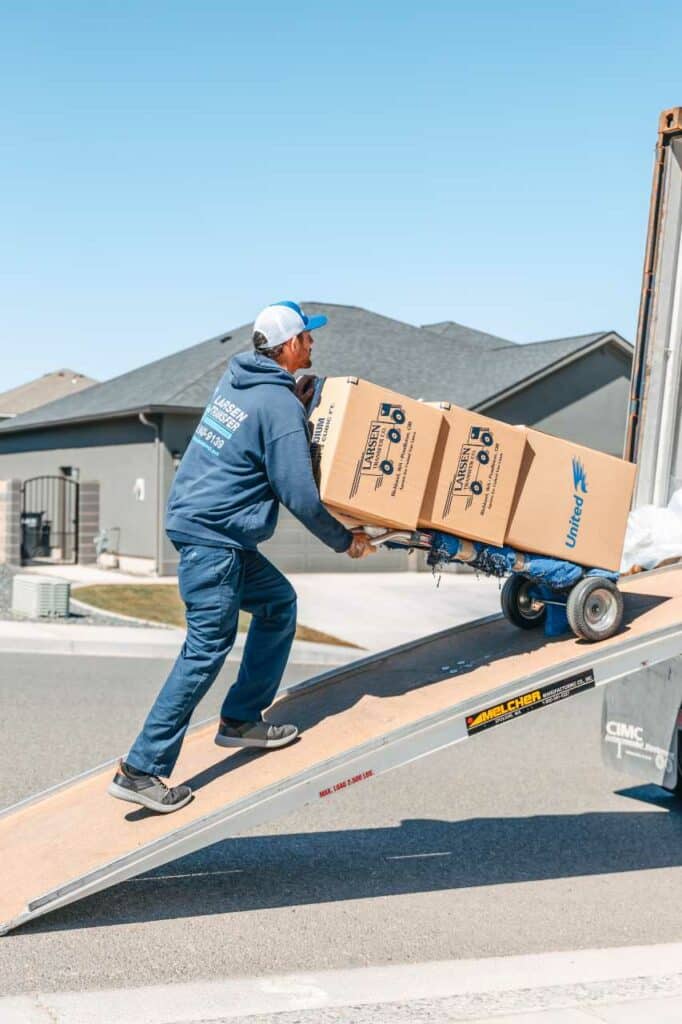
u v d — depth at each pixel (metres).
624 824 6.89
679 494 6.79
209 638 5.00
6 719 9.27
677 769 6.89
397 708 5.38
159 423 23.64
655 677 7.00
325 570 25.39
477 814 7.00
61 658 13.17
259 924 4.93
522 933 4.97
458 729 5.09
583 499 5.61
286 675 13.01
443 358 29.80
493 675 5.53
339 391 5.02
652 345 7.12
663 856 6.25
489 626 6.59
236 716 5.38
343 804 7.12
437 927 5.00
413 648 6.45
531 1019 3.86
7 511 24.52
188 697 4.96
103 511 26.14
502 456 5.34
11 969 4.30
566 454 5.56
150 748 4.94
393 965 4.50
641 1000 4.08
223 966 4.42
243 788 4.96
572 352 26.16
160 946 4.61
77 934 4.71
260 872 5.66
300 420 4.91
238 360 5.05
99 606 18.06
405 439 5.05
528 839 6.49
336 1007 4.02
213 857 5.89
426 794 7.45
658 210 7.08
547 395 26.28
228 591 5.01
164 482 23.69
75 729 8.95
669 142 7.03
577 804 7.34
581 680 5.34
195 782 5.18
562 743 9.27
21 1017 3.84
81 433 27.19
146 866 4.65
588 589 5.53
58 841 4.99
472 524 5.30
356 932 4.88
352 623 17.28
